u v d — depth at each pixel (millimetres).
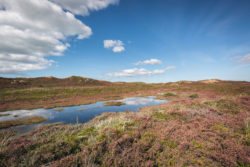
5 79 64750
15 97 32875
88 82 93250
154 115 10672
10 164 4320
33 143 5840
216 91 38250
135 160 4562
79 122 15164
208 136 6145
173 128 7195
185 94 38125
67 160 4477
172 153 5035
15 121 15656
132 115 10898
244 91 31719
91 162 4355
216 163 4332
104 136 6547
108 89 56844
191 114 9969
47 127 12359
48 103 28188
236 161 4418
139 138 6488
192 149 5176
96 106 25078
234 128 7102
